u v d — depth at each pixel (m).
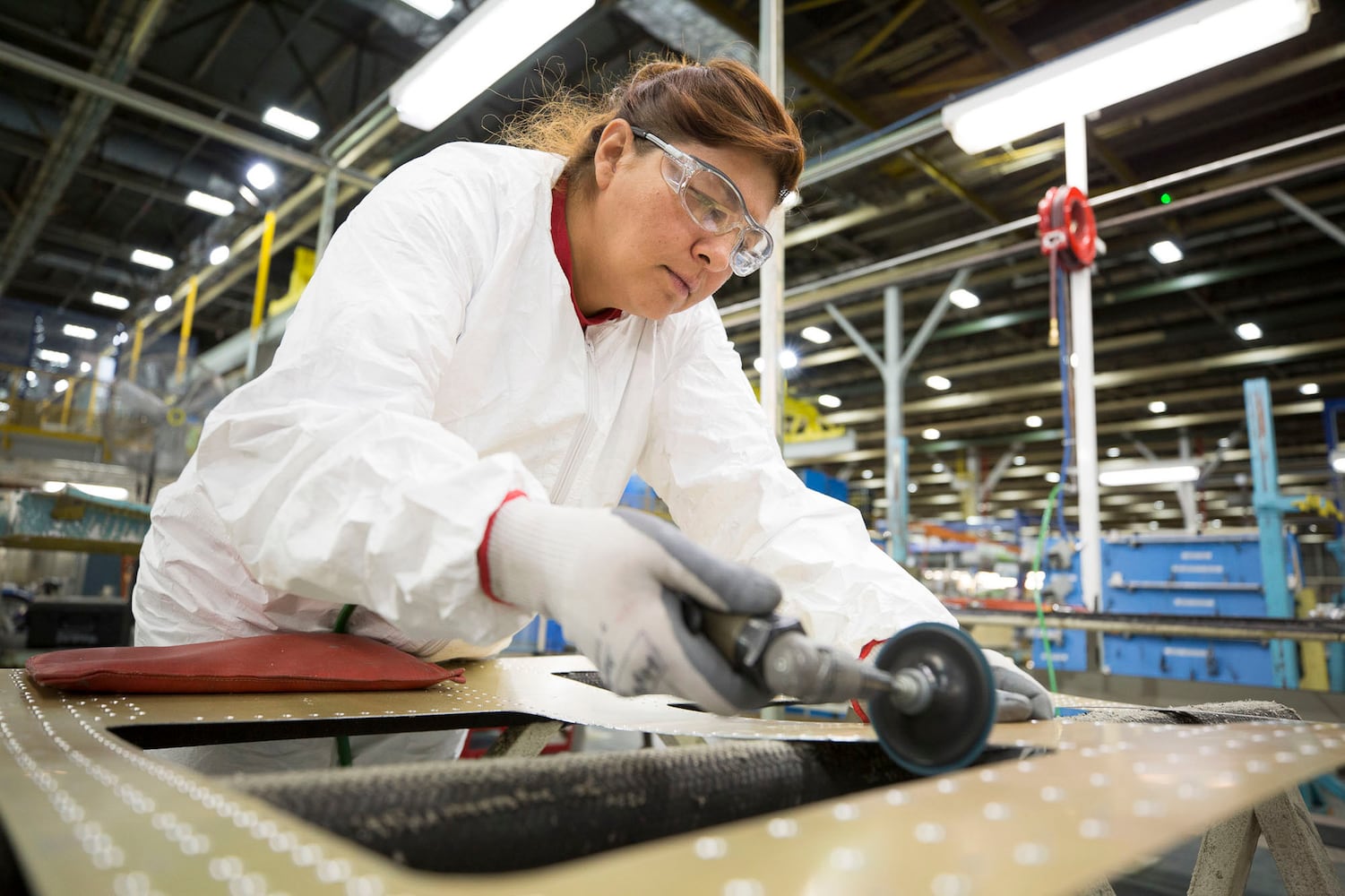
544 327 1.11
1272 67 6.02
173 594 1.09
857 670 0.57
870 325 11.13
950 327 10.95
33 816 0.36
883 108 6.84
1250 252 8.80
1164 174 7.55
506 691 1.05
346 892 0.27
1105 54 3.43
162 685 0.82
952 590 6.91
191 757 1.13
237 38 7.17
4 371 8.55
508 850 0.46
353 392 0.80
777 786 0.61
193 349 11.51
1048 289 9.90
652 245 1.04
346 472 0.72
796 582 1.10
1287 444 15.34
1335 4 5.55
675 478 1.31
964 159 7.00
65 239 10.86
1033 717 0.81
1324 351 10.43
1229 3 3.13
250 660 0.90
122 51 6.76
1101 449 16.91
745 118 1.01
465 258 1.00
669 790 0.54
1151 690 3.90
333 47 7.17
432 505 0.66
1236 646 4.91
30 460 6.66
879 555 1.11
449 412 1.07
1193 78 6.18
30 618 4.95
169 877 0.29
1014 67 6.23
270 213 7.39
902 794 0.42
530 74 6.18
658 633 0.55
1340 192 7.25
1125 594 5.47
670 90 1.04
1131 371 11.73
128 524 3.54
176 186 9.23
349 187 7.73
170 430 4.84
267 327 7.78
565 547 0.60
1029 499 21.83
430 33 6.53
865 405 14.92
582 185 1.14
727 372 1.36
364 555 0.69
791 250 9.12
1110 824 0.36
